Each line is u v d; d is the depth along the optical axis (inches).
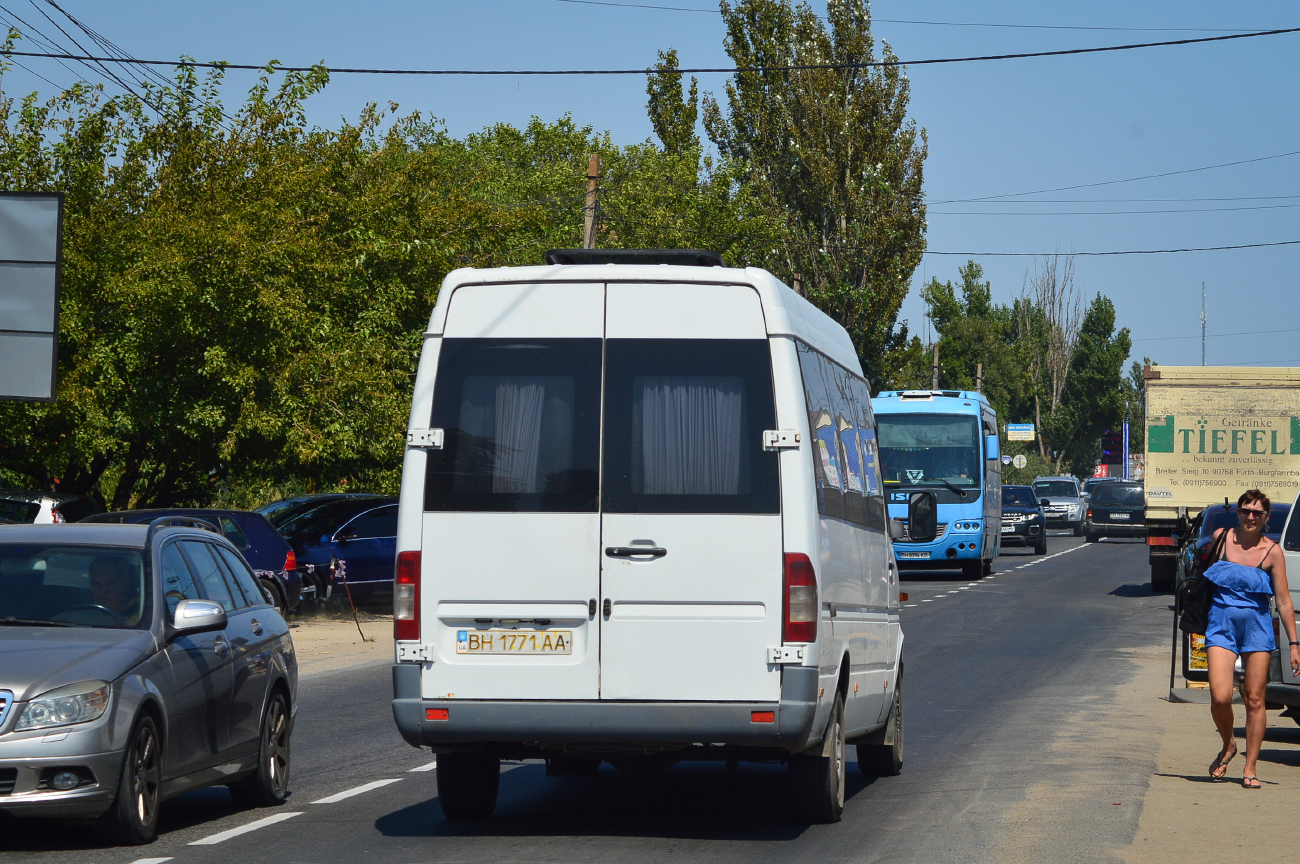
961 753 884.6
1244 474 2242.9
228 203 1765.5
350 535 1899.6
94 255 1688.0
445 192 2333.9
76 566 657.0
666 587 604.4
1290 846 603.8
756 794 770.8
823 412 665.0
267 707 731.4
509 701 606.2
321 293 1855.3
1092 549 3821.4
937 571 2977.4
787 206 3996.1
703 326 621.9
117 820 595.5
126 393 1707.7
